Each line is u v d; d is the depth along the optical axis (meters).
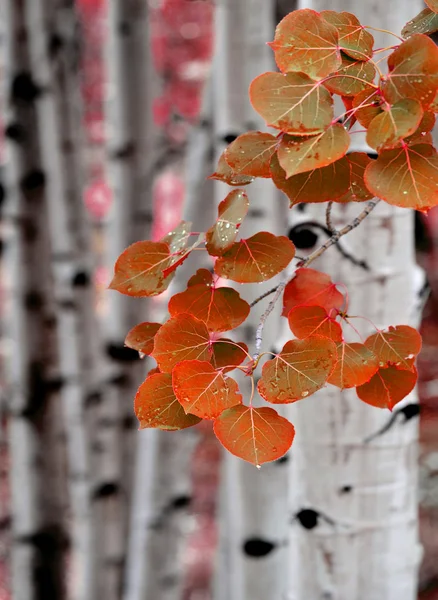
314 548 2.33
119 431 4.83
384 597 2.32
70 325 4.54
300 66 1.94
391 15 2.18
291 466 2.35
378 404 2.03
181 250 2.00
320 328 2.00
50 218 4.34
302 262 2.00
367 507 2.30
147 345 2.02
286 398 1.93
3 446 7.45
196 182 3.70
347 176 1.98
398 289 2.25
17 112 4.14
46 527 4.84
